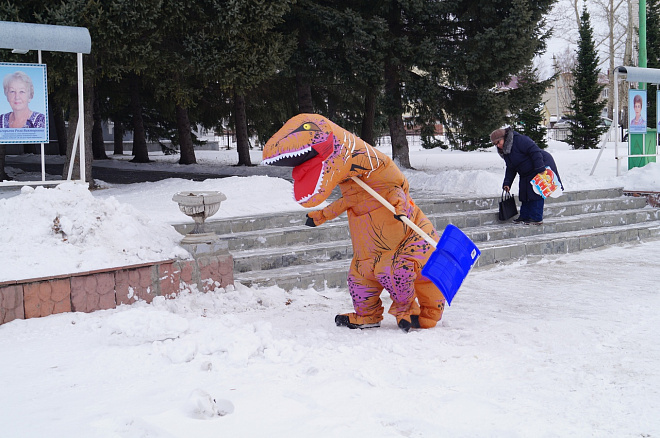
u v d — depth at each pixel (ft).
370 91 56.90
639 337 16.80
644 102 48.65
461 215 33.37
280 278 23.43
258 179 38.04
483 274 26.76
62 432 10.31
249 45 44.55
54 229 20.42
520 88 56.03
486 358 14.93
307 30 53.06
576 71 118.01
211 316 19.10
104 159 86.28
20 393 12.37
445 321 18.51
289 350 15.01
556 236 32.24
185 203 21.42
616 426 10.85
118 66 40.11
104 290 19.19
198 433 10.34
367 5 53.42
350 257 27.68
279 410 11.40
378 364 14.35
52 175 55.98
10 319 17.65
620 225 37.65
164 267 20.43
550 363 14.56
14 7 35.37
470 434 10.50
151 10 37.50
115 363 14.24
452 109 56.90
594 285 24.02
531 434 10.50
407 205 17.62
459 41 54.03
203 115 81.15
